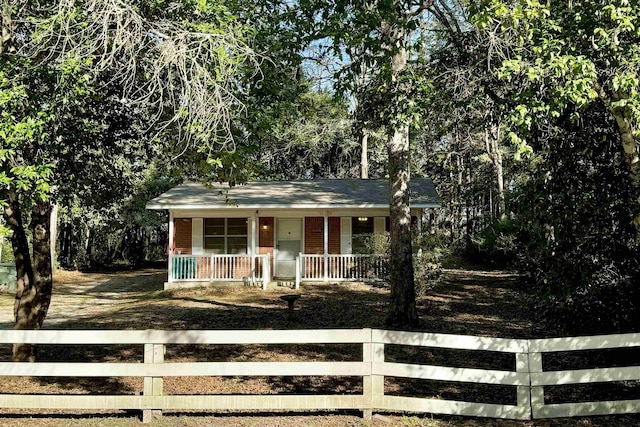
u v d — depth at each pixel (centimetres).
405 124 706
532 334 1030
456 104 703
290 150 3155
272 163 3269
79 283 2439
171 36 535
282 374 581
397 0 682
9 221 793
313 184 2241
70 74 533
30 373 587
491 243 2427
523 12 485
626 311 649
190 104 517
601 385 725
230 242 2058
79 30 552
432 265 1606
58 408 609
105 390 708
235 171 771
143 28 539
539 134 665
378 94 696
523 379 573
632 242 631
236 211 2014
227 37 536
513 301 1505
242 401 583
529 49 539
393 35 864
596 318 671
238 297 1689
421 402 580
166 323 1255
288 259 2053
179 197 1997
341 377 790
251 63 607
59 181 780
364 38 670
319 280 1942
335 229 2048
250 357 902
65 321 1323
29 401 588
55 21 525
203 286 1922
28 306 806
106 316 1392
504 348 577
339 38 684
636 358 748
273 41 694
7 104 515
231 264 1967
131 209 2931
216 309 1460
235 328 1174
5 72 552
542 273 735
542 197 638
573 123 606
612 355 772
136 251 3634
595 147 641
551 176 645
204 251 2055
